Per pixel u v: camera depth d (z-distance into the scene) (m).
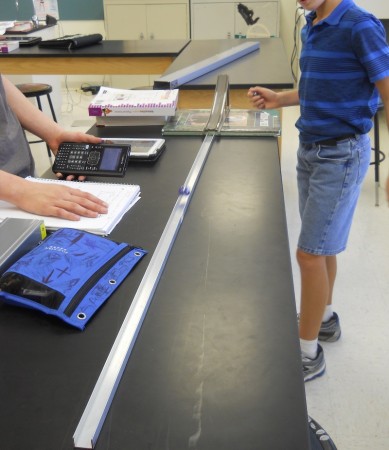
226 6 5.17
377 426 1.59
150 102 1.74
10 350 0.72
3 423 0.60
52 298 0.77
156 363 0.69
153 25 5.34
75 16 5.67
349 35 1.39
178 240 1.01
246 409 0.61
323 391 1.73
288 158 3.75
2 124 1.34
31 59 3.02
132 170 1.38
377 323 2.04
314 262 1.63
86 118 4.95
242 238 1.01
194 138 1.64
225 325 0.76
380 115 4.03
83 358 0.70
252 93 1.86
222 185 1.27
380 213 2.88
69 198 1.07
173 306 0.81
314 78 1.49
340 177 1.53
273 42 3.10
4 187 1.07
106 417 0.61
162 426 0.59
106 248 0.91
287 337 0.73
